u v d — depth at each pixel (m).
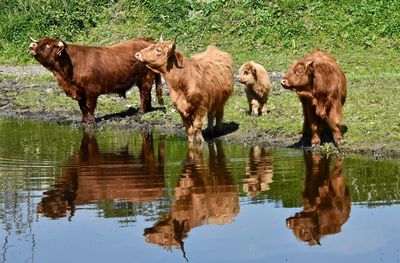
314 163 12.27
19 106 19.61
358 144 13.32
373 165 12.01
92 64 17.05
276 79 20.23
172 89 14.24
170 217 9.49
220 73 14.70
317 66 13.08
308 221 9.26
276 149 13.59
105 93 17.31
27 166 12.42
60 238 8.81
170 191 10.66
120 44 17.83
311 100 13.10
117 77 17.36
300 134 14.41
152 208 9.88
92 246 8.52
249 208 9.82
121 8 28.75
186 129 14.46
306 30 24.92
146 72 17.62
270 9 26.09
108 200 10.31
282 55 24.06
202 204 10.02
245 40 25.22
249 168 12.00
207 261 8.04
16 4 29.88
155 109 18.03
